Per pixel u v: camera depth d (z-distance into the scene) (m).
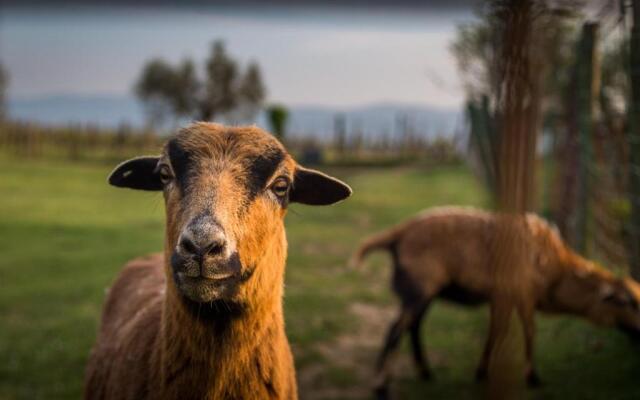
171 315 2.94
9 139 38.41
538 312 6.54
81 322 8.14
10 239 13.16
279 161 2.93
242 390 3.00
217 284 2.56
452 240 6.23
